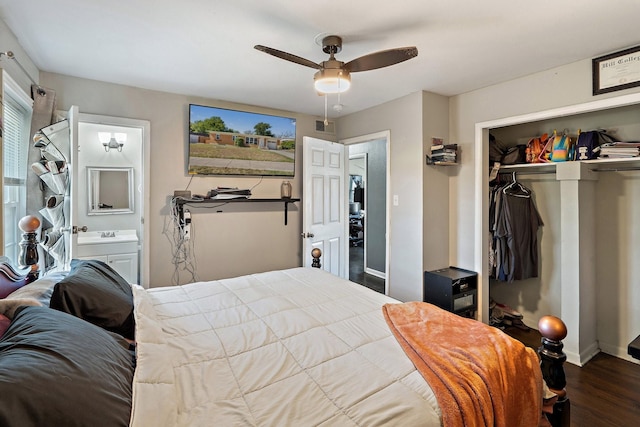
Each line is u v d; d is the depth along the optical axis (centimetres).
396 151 352
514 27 202
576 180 270
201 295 206
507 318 356
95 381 84
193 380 116
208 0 175
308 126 418
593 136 274
